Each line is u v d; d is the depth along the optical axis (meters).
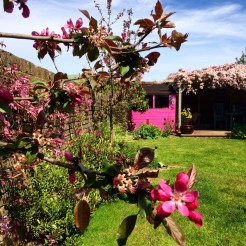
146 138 17.42
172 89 20.11
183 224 5.54
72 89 1.96
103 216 5.78
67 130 7.46
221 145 14.95
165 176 8.55
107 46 1.65
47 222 4.52
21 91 3.77
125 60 1.79
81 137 7.81
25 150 1.54
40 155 1.51
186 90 19.78
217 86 18.81
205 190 7.27
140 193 1.19
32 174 4.91
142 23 1.70
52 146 1.62
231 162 11.05
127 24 8.28
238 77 18.31
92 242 4.83
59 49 2.01
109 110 9.91
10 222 4.01
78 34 1.67
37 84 2.05
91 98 9.51
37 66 5.63
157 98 21.20
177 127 19.72
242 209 6.27
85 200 1.26
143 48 1.73
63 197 4.63
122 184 1.19
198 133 18.78
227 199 6.87
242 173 9.38
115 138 11.36
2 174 3.59
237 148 14.08
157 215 1.10
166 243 4.85
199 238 5.05
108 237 4.99
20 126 3.90
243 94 21.28
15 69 3.96
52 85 1.98
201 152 13.10
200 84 18.62
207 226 5.48
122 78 1.88
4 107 1.44
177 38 1.68
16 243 4.19
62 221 4.39
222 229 5.34
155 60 1.80
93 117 10.76
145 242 4.89
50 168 4.71
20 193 4.28
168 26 1.68
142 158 1.25
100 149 7.04
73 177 1.42
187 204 1.05
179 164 10.68
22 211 4.27
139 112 19.72
